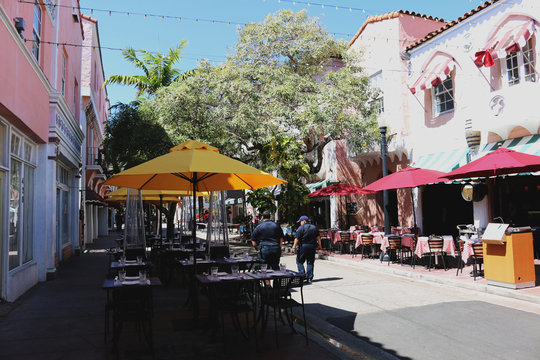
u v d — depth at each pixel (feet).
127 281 19.04
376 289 30.94
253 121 53.78
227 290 19.22
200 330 20.99
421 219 55.26
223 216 33.53
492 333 19.58
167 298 29.48
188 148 22.35
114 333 17.25
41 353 17.43
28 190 33.58
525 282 27.55
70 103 52.75
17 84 26.32
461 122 48.24
